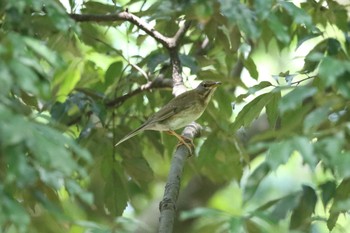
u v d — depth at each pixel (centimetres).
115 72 1422
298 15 921
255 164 1823
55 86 1446
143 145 1491
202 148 1355
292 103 727
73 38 1343
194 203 1523
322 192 1058
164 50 1410
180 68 1310
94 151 1352
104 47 1459
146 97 1445
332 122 891
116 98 1392
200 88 1305
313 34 1217
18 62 605
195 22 1307
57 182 660
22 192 859
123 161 1362
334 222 997
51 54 654
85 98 1304
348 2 1463
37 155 570
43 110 1284
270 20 848
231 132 1079
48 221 782
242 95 1058
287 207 1062
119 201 1347
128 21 1304
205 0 927
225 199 1869
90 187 1399
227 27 1179
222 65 1466
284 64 1894
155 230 1449
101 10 1345
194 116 1290
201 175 1545
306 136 691
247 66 1366
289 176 1830
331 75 691
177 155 1126
